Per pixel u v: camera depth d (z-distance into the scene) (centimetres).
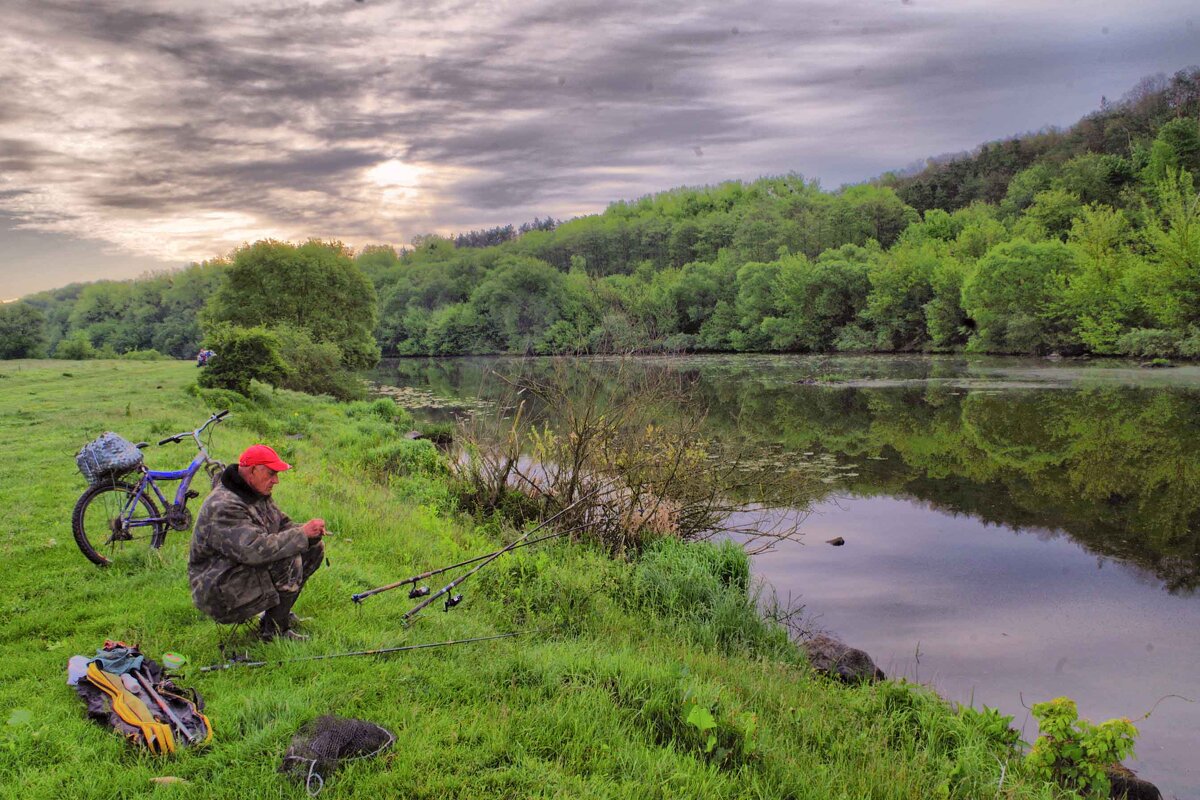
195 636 571
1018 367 4912
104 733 437
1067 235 8131
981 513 1650
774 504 1598
